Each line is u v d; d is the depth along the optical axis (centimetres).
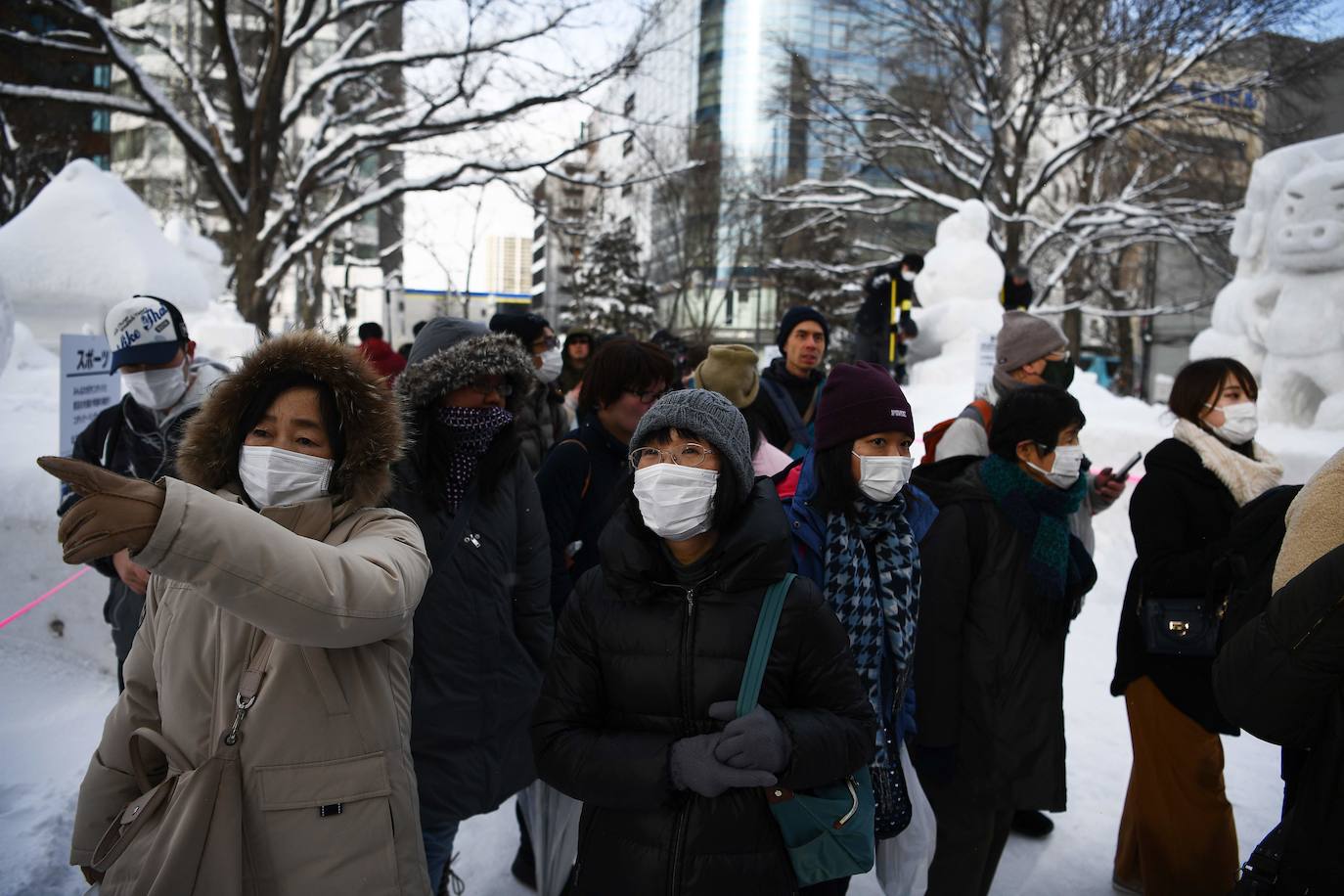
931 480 314
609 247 3894
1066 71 2462
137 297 311
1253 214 852
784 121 3366
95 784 187
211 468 191
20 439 552
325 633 164
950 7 2212
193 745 177
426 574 192
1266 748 456
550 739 208
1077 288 2892
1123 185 2716
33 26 1808
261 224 1767
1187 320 3250
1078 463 291
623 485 239
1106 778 434
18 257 836
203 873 165
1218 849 310
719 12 4238
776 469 355
